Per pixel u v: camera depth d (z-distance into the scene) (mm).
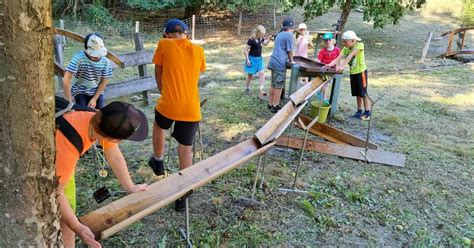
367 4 12570
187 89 3379
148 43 13047
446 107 7047
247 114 6176
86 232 1990
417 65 10797
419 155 4945
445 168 4621
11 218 1556
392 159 4648
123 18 16266
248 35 15094
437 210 3721
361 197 3789
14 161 1496
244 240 3094
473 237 3334
